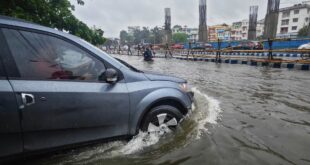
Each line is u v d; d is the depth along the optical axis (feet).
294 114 14.11
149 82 9.64
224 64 51.57
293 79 27.66
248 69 39.86
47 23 19.71
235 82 25.95
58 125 7.42
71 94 7.55
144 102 9.12
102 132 8.46
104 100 8.21
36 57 7.39
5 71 6.69
